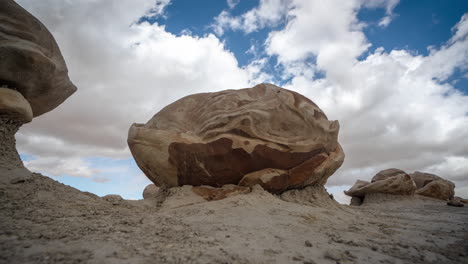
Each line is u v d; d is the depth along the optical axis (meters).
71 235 3.68
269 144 9.27
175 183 9.59
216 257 3.36
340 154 10.78
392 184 17.20
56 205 5.21
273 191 9.44
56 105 9.14
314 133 10.02
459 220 8.18
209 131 9.17
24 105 6.99
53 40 7.94
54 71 7.62
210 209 7.02
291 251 3.98
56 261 2.80
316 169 9.83
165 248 3.56
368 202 17.45
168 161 9.23
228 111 9.46
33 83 7.46
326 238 4.93
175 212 7.10
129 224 4.71
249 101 9.88
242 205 7.37
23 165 6.87
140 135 9.49
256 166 9.21
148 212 6.59
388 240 5.07
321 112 10.61
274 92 10.28
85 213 5.05
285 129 9.88
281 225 5.66
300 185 10.04
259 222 5.81
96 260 2.92
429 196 20.22
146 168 9.99
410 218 8.71
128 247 3.45
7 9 6.94
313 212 7.29
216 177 9.14
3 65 6.66
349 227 6.02
